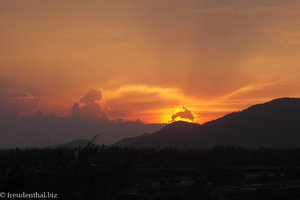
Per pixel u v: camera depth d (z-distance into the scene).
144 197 47.16
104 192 17.83
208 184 66.31
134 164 19.61
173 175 83.00
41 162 21.30
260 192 55.84
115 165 18.75
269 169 99.25
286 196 54.59
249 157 131.38
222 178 76.81
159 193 52.09
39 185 18.19
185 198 47.41
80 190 17.72
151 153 128.38
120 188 18.11
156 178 76.44
